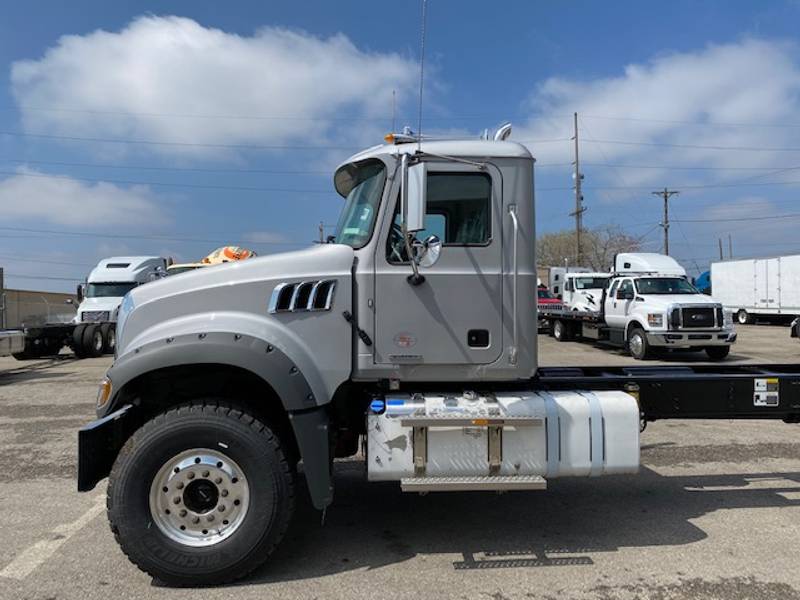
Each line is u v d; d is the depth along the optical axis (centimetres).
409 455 396
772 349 1833
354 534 446
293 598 351
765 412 495
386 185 408
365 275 404
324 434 385
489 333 411
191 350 372
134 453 363
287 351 390
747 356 1653
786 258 2850
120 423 397
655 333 1528
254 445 367
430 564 395
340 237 436
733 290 3250
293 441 414
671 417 490
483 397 418
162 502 369
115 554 412
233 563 362
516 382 448
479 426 394
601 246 6538
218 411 374
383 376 405
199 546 364
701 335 1507
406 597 351
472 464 398
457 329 409
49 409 945
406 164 393
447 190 413
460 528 457
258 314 400
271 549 370
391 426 396
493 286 411
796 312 2789
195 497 376
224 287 402
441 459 397
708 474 591
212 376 419
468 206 414
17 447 709
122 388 378
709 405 491
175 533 369
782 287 2880
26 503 516
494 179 414
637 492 539
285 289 399
